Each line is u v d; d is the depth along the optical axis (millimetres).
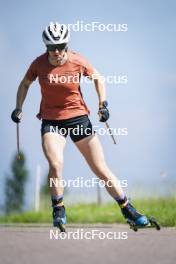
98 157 26969
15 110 27734
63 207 27156
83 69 26797
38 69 26672
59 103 26719
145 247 24234
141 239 27109
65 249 23766
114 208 53188
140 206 47438
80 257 21656
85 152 27047
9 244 25484
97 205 57531
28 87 27531
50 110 26812
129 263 20406
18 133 28391
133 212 27516
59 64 26422
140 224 27562
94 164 27047
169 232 30656
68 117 26672
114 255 22094
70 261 20812
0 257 21750
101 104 26922
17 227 37188
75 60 26609
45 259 21266
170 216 38406
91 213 50062
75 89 26703
